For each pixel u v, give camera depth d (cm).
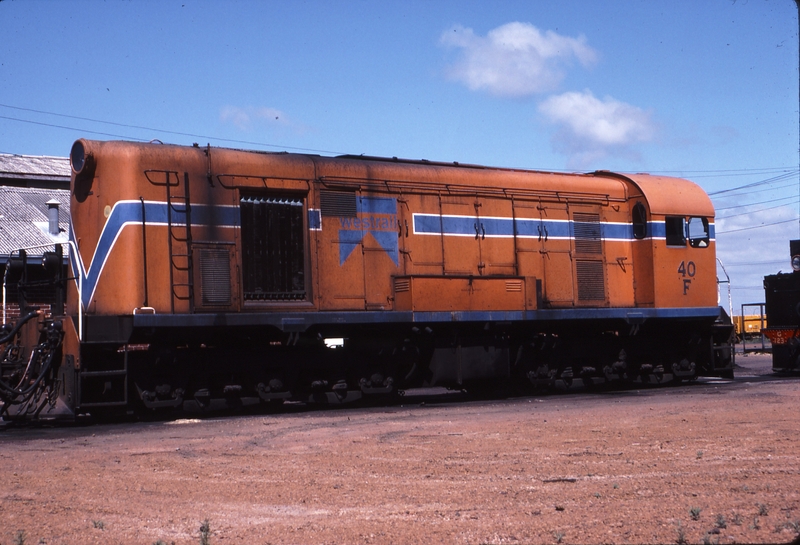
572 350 1675
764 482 671
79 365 1155
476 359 1533
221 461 834
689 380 1911
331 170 1418
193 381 1284
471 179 1584
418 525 564
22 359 1250
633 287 1753
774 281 2148
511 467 773
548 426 1052
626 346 1755
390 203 1479
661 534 519
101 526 572
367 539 531
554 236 1662
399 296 1456
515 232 1614
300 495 668
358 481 721
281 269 1355
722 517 542
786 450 820
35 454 895
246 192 1332
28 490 698
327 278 1398
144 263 1220
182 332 1254
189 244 1261
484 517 581
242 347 1333
